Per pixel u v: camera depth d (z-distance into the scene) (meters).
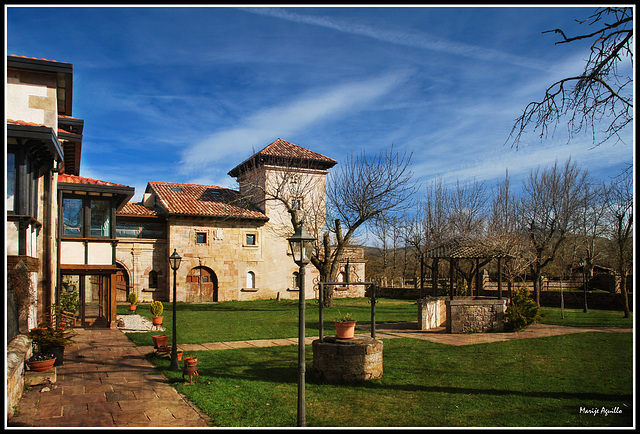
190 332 17.38
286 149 38.91
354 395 8.93
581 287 37.41
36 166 11.54
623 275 22.47
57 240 17.09
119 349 13.87
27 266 9.82
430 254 19.27
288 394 8.96
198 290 33.31
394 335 16.55
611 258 44.09
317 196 37.75
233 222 34.72
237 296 34.59
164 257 32.38
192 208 33.25
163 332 17.48
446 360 12.02
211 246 33.72
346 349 9.88
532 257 27.41
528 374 10.52
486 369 11.02
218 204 35.47
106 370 10.91
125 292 31.09
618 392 9.02
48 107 12.76
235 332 17.42
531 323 17.59
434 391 9.19
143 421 7.28
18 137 9.90
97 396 8.69
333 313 24.95
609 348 13.62
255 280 35.41
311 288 38.16
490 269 40.25
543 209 29.67
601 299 27.53
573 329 17.81
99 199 18.86
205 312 25.47
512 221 32.78
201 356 12.65
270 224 36.50
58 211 17.27
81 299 19.53
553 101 8.27
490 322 17.31
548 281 37.56
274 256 36.62
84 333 17.27
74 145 17.69
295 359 12.33
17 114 12.40
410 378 10.22
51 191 14.62
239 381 9.89
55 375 9.57
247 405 8.20
